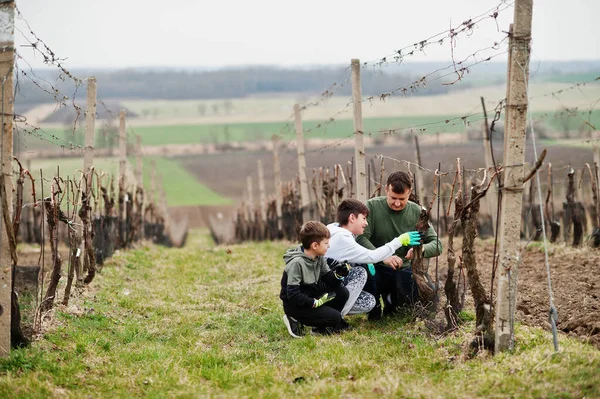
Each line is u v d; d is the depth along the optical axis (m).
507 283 5.51
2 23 5.57
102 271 10.27
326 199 11.66
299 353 6.22
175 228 33.94
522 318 6.82
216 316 7.93
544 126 50.38
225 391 5.35
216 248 14.30
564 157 32.09
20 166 5.91
